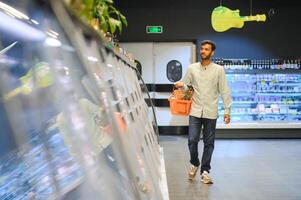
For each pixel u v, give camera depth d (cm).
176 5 720
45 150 74
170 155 528
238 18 564
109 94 116
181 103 385
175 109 388
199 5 720
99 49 126
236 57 729
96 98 95
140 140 178
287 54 725
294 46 724
